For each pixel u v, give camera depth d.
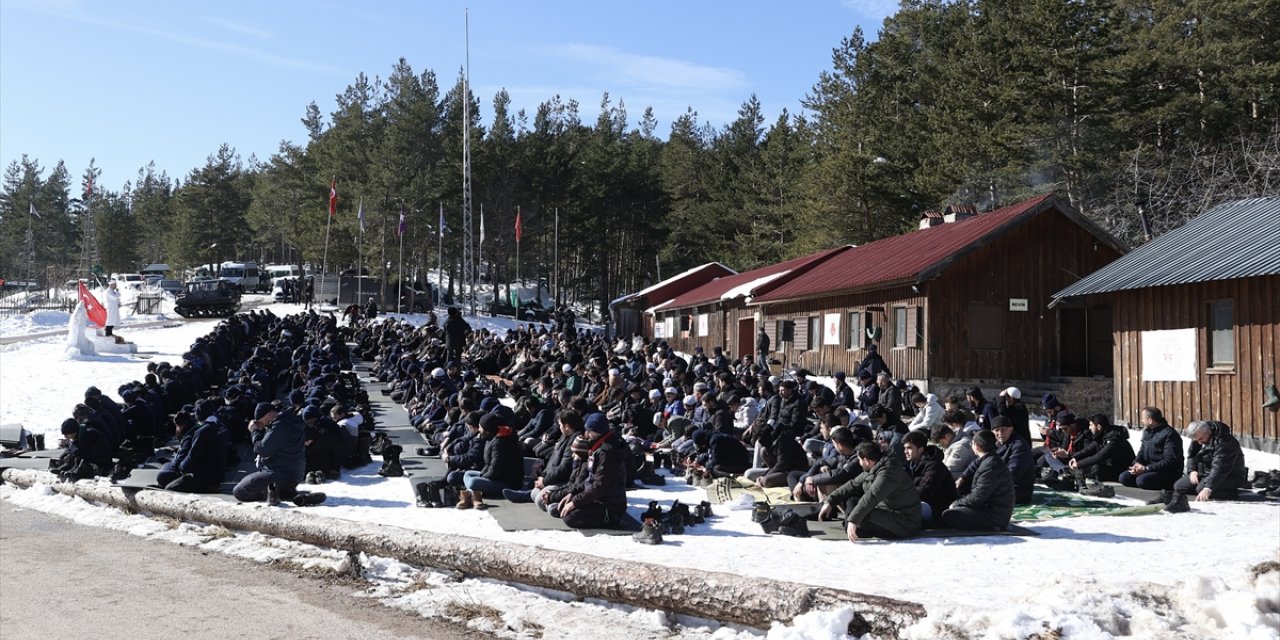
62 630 6.51
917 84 52.06
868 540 9.12
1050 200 25.53
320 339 34.09
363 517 10.46
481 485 11.09
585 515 9.62
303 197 82.75
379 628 6.62
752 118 80.88
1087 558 8.12
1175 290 19.52
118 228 124.12
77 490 12.29
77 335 34.31
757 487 12.48
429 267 85.94
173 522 10.70
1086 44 39.28
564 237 79.25
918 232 33.69
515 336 34.00
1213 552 8.36
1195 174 37.75
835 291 28.75
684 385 20.56
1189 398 19.05
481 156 71.50
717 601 6.37
